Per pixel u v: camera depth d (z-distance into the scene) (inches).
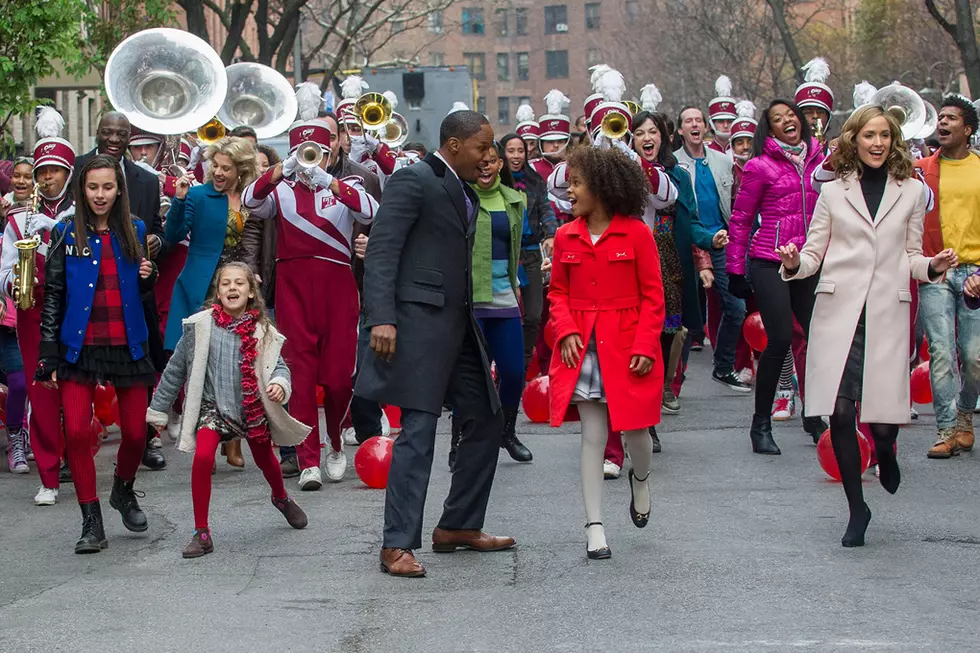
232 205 405.4
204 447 295.9
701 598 246.7
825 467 352.2
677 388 491.8
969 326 392.8
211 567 282.5
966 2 837.8
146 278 320.5
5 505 360.2
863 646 215.9
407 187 272.8
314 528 317.7
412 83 1384.1
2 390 440.8
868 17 1691.7
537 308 478.6
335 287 370.6
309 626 236.1
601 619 235.3
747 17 1631.4
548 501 340.8
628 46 2395.4
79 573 281.4
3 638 232.4
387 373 271.3
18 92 730.8
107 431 482.9
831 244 298.5
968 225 389.4
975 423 446.0
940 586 252.1
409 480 271.1
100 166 312.8
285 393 301.0
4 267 378.9
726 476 368.5
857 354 293.1
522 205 363.3
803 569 265.9
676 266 417.4
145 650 224.2
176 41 479.5
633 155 390.6
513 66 4079.7
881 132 295.3
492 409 285.6
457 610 243.6
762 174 396.8
